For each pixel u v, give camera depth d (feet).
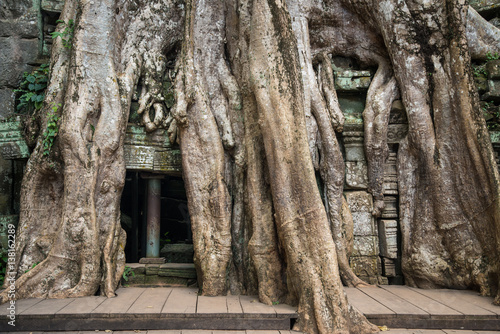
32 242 15.99
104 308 12.41
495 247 15.01
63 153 15.43
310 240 12.75
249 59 14.60
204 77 17.07
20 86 19.60
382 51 19.36
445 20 17.19
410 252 16.97
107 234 15.60
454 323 12.21
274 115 13.71
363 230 17.70
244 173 16.31
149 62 18.35
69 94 15.79
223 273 14.83
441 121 16.84
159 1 19.04
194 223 15.39
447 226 16.25
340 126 18.04
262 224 14.28
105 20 16.81
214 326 11.89
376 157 17.84
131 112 17.85
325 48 20.02
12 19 20.97
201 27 17.42
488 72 19.29
